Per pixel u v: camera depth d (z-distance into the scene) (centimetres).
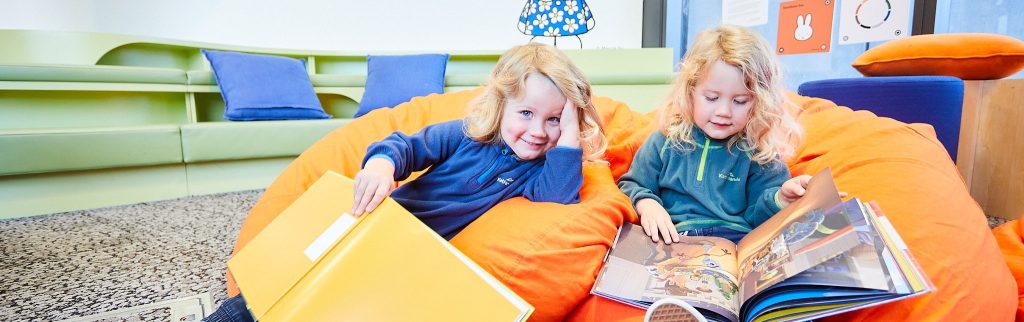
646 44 313
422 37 292
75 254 127
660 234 81
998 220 146
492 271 69
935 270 63
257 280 66
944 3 187
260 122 196
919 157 87
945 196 76
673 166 91
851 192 83
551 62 76
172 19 247
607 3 305
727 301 60
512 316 48
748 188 89
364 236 63
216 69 209
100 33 204
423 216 80
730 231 85
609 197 84
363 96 233
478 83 245
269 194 106
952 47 141
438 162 88
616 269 70
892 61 149
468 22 297
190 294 104
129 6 237
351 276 58
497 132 83
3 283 109
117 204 178
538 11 258
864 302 50
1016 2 168
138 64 227
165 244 135
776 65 83
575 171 80
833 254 53
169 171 186
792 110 103
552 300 68
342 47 280
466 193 85
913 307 58
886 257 55
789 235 63
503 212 79
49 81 171
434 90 232
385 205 66
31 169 158
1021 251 90
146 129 174
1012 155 143
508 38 304
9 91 177
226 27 259
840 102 142
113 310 96
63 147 162
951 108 132
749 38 81
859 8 206
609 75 217
